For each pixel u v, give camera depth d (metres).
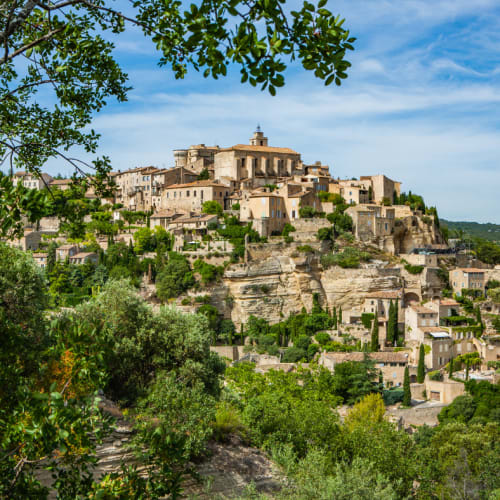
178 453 17.89
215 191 182.75
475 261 176.62
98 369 15.90
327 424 54.50
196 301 149.25
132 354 43.12
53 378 16.73
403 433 65.06
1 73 19.58
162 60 16.28
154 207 196.75
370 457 53.78
